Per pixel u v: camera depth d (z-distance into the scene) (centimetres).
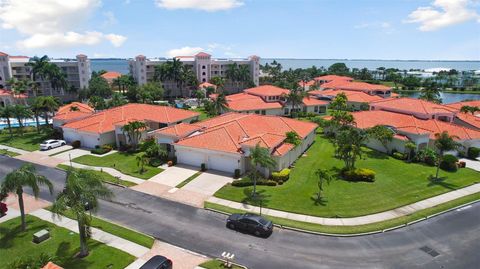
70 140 5809
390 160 4888
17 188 2711
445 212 3275
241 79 13325
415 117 5981
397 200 3506
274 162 3516
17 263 2062
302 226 2950
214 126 5081
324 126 6531
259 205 3359
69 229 2889
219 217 3142
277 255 2542
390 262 2470
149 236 2784
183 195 3616
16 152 5303
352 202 3441
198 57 13750
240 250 2603
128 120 5653
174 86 13212
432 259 2512
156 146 4769
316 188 3781
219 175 4188
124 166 4538
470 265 2445
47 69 9919
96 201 2477
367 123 5947
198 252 2572
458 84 19438
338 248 2645
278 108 8888
